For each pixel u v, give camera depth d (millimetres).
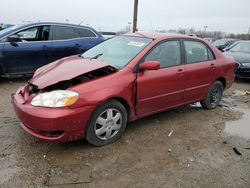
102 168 3352
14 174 3143
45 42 7363
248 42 10453
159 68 4293
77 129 3521
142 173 3301
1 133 4082
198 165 3539
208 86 5480
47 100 3395
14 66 7039
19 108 3572
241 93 7570
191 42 5125
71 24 7918
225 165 3580
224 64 5727
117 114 3922
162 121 4965
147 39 4613
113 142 4004
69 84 3654
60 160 3471
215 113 5609
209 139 4340
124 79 3914
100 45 5098
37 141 3891
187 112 5551
